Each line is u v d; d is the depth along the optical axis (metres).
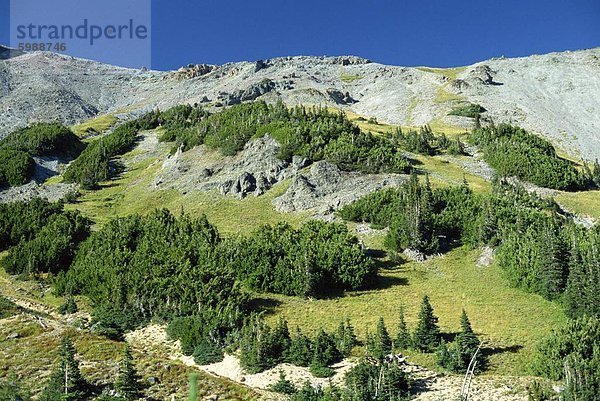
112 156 115.06
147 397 29.33
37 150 115.62
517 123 148.62
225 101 176.38
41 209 73.19
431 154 104.12
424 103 171.50
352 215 69.94
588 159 127.88
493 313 47.38
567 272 49.44
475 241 62.03
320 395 31.22
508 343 41.06
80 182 99.31
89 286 51.88
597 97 167.75
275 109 105.81
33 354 33.91
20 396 28.48
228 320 42.66
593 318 39.78
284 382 32.97
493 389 33.62
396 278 56.31
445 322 45.47
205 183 86.00
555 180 89.75
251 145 92.50
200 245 57.22
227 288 48.09
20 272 59.16
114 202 88.44
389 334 42.78
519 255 54.44
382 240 64.94
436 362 37.97
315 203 75.81
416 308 49.00
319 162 83.44
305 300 51.09
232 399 29.67
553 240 50.78
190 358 39.31
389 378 32.34
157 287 48.25
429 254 61.69
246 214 75.56
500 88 180.88
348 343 39.09
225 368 37.25
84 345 35.59
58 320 43.84
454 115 153.00
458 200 69.81
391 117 166.38
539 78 188.25
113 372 31.86
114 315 45.81
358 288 53.94
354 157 85.56
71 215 72.69
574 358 33.53
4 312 41.41
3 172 101.25
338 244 57.34
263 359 37.06
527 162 93.31
